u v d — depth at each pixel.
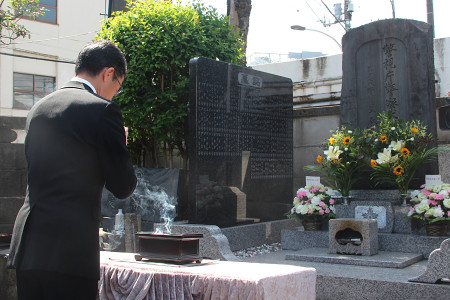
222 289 2.15
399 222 5.57
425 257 5.13
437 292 3.75
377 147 5.88
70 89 2.07
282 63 9.73
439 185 5.33
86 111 1.96
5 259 3.66
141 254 2.67
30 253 1.82
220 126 6.31
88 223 1.90
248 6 9.16
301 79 9.48
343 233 5.27
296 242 6.16
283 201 7.52
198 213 5.93
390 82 6.36
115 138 1.97
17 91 15.45
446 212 5.14
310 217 6.12
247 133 6.80
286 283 2.24
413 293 3.86
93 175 1.95
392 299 3.96
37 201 1.88
